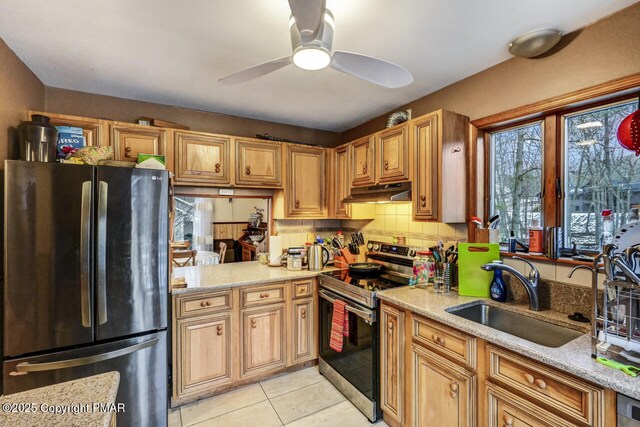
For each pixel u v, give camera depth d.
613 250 1.12
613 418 1.01
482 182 2.14
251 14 1.44
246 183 2.77
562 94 1.64
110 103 2.48
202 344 2.23
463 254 1.94
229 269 2.84
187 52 1.81
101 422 0.73
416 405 1.75
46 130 1.80
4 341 1.57
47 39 1.67
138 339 1.83
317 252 2.81
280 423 2.01
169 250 2.09
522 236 1.95
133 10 1.42
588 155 1.65
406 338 1.84
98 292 1.72
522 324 1.67
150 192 1.88
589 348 1.22
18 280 1.58
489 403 1.38
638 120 1.33
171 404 2.15
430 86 2.29
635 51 1.39
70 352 1.66
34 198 1.60
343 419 2.05
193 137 2.54
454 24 1.53
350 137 3.44
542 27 1.56
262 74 1.47
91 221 1.71
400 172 2.28
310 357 2.69
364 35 1.62
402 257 2.57
